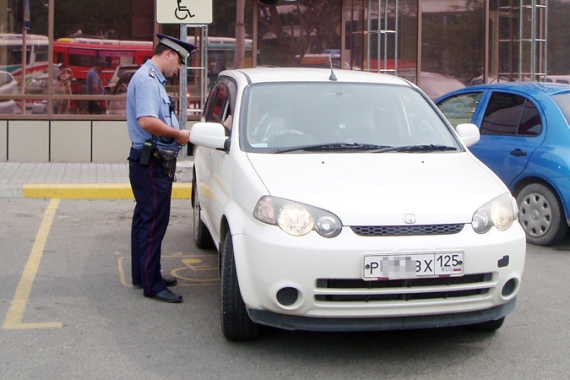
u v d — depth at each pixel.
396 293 4.22
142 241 5.73
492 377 4.36
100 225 8.48
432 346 4.83
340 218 4.25
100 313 5.42
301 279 4.18
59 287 6.06
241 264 4.43
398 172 4.86
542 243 7.63
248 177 4.71
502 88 8.41
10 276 6.35
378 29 13.61
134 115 5.59
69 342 4.83
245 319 4.69
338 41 13.78
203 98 12.87
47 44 12.38
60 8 12.40
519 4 14.48
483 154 8.21
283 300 4.25
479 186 4.73
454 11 14.21
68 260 6.92
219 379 4.28
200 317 5.36
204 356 4.62
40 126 12.42
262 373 4.37
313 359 4.59
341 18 13.72
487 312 4.47
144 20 12.76
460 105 8.95
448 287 4.28
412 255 4.20
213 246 7.46
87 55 12.57
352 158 5.07
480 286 4.35
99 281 6.25
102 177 11.03
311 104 5.67
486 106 8.49
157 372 4.37
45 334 4.97
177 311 5.49
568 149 7.36
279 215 4.30
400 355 4.67
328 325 4.24
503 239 4.44
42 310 5.46
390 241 4.21
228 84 6.36
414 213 4.31
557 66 14.95
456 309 4.33
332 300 4.22
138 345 4.80
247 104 5.60
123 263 6.85
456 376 4.36
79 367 4.42
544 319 5.41
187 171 10.84
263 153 5.13
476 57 14.39
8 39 12.27
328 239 4.20
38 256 7.04
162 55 5.62
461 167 5.11
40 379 4.24
